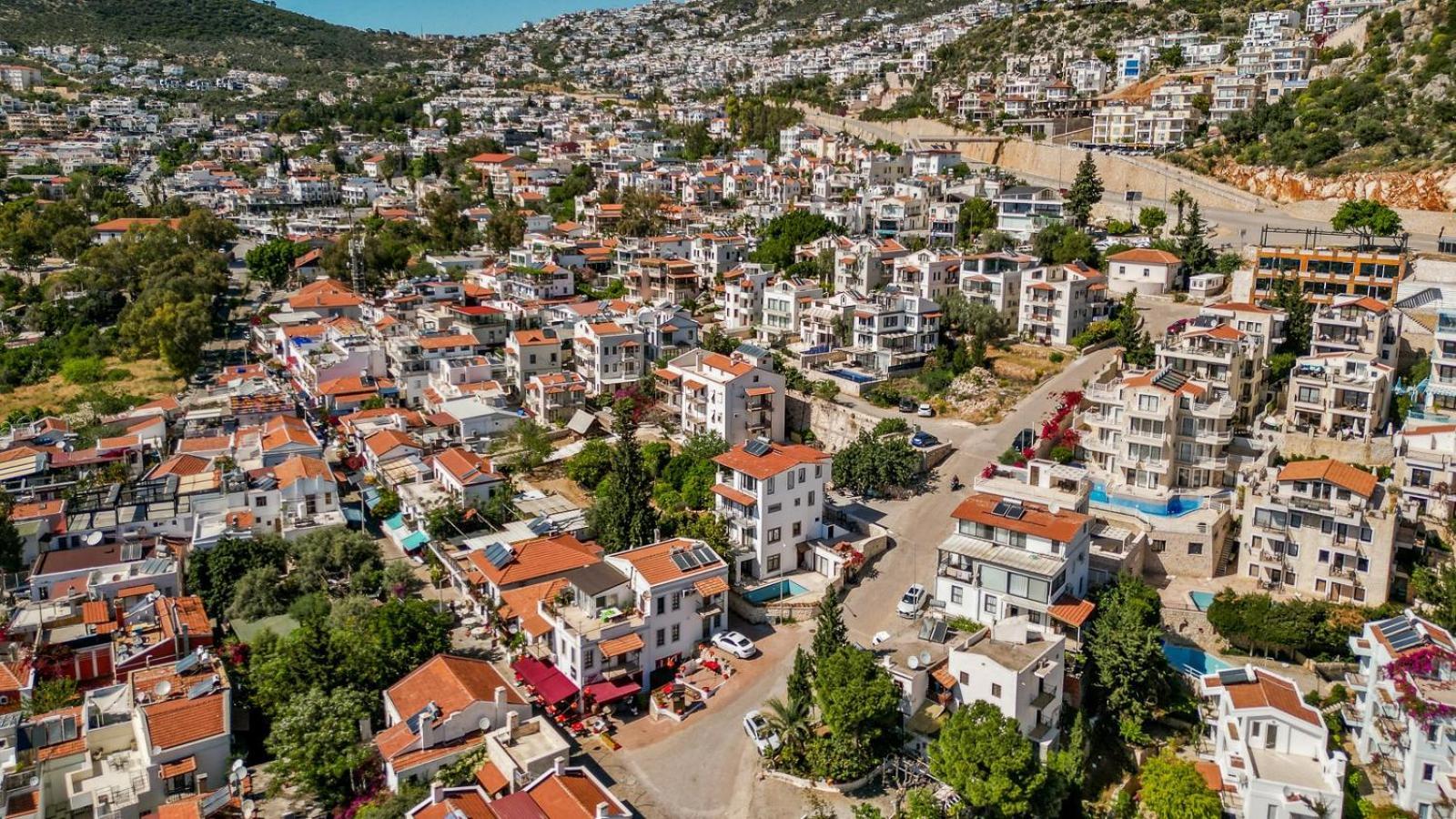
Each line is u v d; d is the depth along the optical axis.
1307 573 92.88
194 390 167.12
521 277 196.75
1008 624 80.62
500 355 167.25
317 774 71.38
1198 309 156.38
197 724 74.19
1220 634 90.25
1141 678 80.62
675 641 89.06
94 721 75.25
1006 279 157.88
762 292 180.88
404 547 110.12
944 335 156.25
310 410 154.38
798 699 78.06
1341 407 109.88
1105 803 75.12
